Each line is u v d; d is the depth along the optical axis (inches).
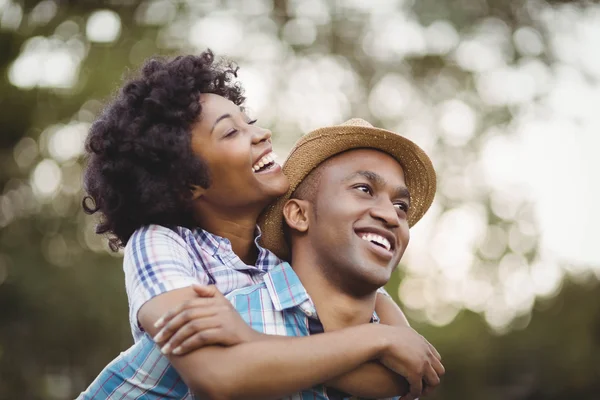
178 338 83.0
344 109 454.9
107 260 391.2
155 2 422.3
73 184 399.2
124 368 97.7
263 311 94.2
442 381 474.3
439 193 452.4
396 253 97.9
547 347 489.7
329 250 95.7
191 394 93.7
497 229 452.1
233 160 99.1
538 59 457.7
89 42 400.5
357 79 461.1
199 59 107.7
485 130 459.2
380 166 99.2
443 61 462.0
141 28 410.3
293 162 101.9
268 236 106.1
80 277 382.9
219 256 101.2
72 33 403.2
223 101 103.5
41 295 382.6
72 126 397.7
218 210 102.6
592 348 495.2
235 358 82.5
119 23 412.5
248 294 95.9
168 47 407.5
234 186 99.9
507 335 491.5
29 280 384.2
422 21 448.1
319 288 96.9
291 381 83.0
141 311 88.7
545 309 507.2
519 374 487.8
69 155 398.3
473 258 453.7
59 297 381.4
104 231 106.7
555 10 458.9
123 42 406.3
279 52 454.6
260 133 102.2
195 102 100.3
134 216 101.8
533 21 456.8
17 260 389.4
